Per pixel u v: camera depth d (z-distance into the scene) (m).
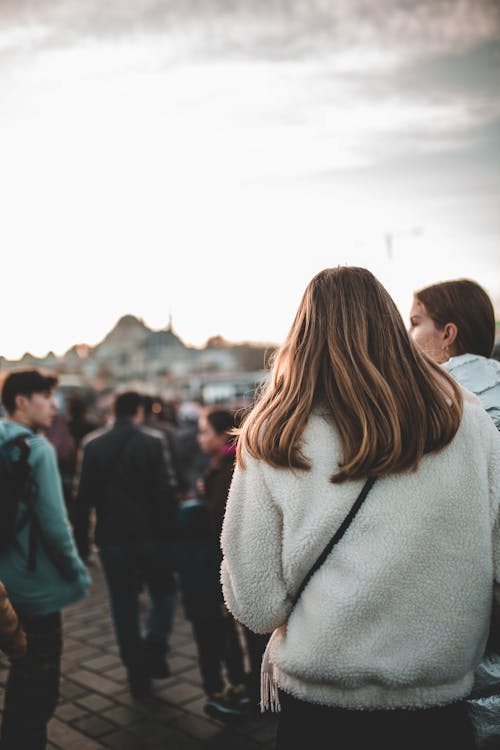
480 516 1.32
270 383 1.50
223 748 3.35
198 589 3.67
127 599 4.09
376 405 1.31
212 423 3.97
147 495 4.24
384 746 1.31
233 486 1.42
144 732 3.52
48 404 3.22
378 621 1.28
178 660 4.58
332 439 1.35
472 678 1.38
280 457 1.33
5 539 2.67
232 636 3.69
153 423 8.05
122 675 4.32
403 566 1.28
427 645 1.28
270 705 1.51
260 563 1.36
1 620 2.13
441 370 1.45
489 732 1.49
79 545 4.41
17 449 2.76
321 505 1.31
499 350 5.11
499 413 1.84
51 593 2.77
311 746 1.34
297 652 1.32
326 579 1.30
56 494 2.79
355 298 1.44
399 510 1.29
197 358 93.50
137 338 94.69
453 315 2.13
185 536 3.74
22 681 2.69
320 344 1.42
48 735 3.48
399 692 1.30
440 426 1.32
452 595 1.29
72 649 4.82
